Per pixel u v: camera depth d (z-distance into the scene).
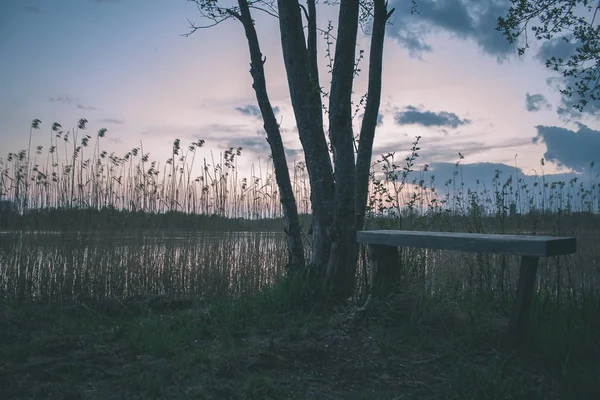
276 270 7.64
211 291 7.33
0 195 7.15
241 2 6.82
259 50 6.85
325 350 4.48
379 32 6.37
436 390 3.85
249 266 7.61
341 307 5.54
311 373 4.14
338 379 4.07
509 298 5.50
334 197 5.82
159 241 7.74
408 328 4.78
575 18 6.48
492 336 4.51
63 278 6.79
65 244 6.89
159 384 3.74
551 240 3.92
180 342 4.65
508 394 3.69
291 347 4.51
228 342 4.69
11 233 6.90
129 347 4.54
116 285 7.14
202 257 7.53
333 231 5.69
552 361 4.12
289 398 3.72
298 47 5.95
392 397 3.76
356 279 6.23
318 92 6.00
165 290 7.41
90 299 6.77
